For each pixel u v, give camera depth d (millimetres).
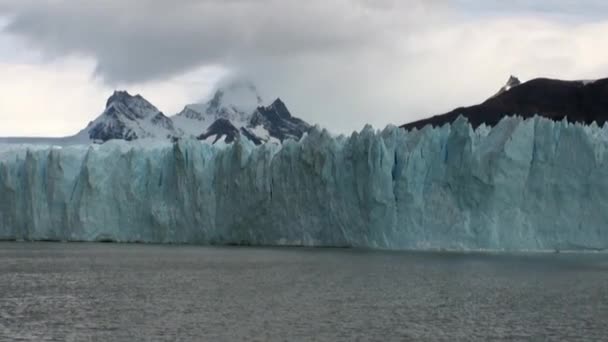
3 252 110250
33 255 105000
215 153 112500
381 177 95000
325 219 99500
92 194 111000
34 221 113312
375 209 95750
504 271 79188
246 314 55188
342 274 77938
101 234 111812
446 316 54500
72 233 111375
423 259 90562
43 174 114562
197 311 56469
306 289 67688
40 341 46719
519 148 91625
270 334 48500
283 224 102312
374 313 55625
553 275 76062
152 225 111125
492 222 92000
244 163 105500
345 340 47062
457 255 95000
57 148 115938
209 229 107750
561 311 56406
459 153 93625
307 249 104062
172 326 50906
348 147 98188
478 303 59969
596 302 60312
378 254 96750
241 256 98125
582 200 91625
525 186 92625
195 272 81250
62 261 95750
